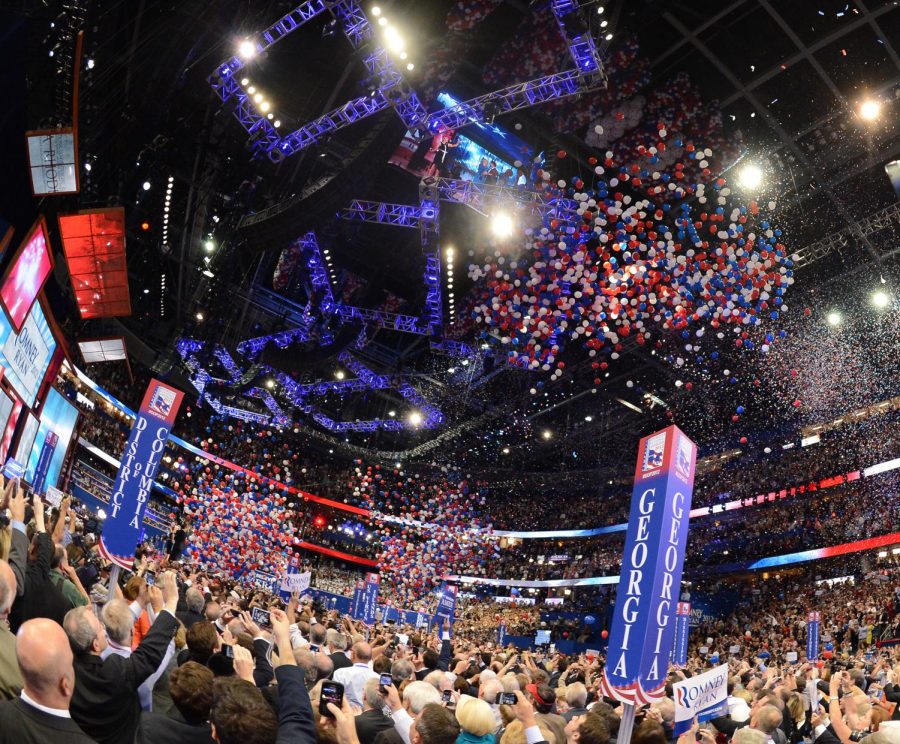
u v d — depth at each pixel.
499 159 37.12
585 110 33.94
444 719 4.87
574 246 24.19
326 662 6.96
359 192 29.09
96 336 39.66
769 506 47.53
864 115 30.31
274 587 32.88
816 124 34.41
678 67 34.50
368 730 6.43
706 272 21.83
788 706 10.12
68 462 28.67
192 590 9.57
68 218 21.02
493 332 29.78
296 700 3.85
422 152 36.62
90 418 45.31
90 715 4.86
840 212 36.41
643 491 7.43
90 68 24.83
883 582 36.69
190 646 6.18
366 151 27.88
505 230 30.08
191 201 34.91
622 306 23.73
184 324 43.56
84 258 22.16
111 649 5.55
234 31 26.64
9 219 20.41
